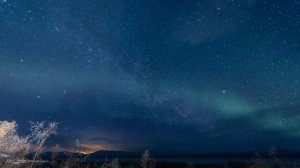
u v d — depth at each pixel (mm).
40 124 10688
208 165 34438
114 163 19203
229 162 28203
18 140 9883
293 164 19375
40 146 10594
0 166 9562
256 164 19672
